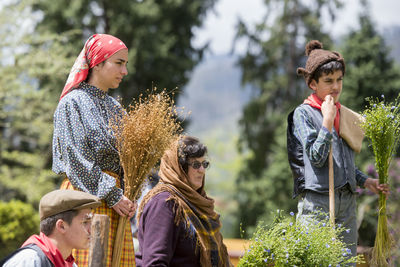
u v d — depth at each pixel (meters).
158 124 5.66
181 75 32.84
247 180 35.34
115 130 5.62
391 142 6.86
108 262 5.48
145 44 31.02
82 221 4.69
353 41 28.58
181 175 5.90
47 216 4.67
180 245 5.65
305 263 5.73
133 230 8.59
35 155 23.56
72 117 5.59
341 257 5.89
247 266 5.78
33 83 22.62
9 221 18.64
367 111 6.98
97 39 5.89
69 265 4.86
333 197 6.45
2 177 23.00
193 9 33.69
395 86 26.81
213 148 70.00
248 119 36.94
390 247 6.84
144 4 31.27
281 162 29.81
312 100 6.93
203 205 5.92
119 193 5.44
